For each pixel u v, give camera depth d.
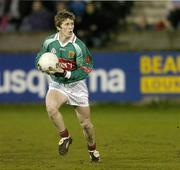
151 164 31.67
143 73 67.94
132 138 43.28
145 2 81.06
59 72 29.91
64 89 30.52
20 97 68.00
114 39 73.19
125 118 58.41
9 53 67.69
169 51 67.88
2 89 67.94
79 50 30.34
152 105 67.94
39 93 68.00
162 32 72.50
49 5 76.00
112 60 67.69
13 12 77.88
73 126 52.12
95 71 67.62
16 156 35.00
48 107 30.16
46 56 29.72
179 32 72.38
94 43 72.62
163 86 68.00
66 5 73.69
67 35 30.20
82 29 72.75
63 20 30.06
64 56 30.42
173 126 51.28
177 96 68.19
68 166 31.09
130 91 67.94
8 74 67.88
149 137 43.81
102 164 31.67
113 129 49.28
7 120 56.88
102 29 73.06
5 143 40.94
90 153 32.28
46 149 37.97
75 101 30.69
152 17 81.19
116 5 75.94
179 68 68.00
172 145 39.38
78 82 30.59
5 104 68.00
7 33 72.12
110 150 37.16
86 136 31.67
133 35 72.94
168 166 31.02
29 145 39.94
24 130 48.91
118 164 31.67
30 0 76.50
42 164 31.89
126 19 78.25
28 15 76.62
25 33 72.25
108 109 66.94
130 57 67.69
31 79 67.88
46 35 72.25
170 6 81.12
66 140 30.33
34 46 72.19
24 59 67.81
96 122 54.97
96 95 67.88
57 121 30.16
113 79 67.81
